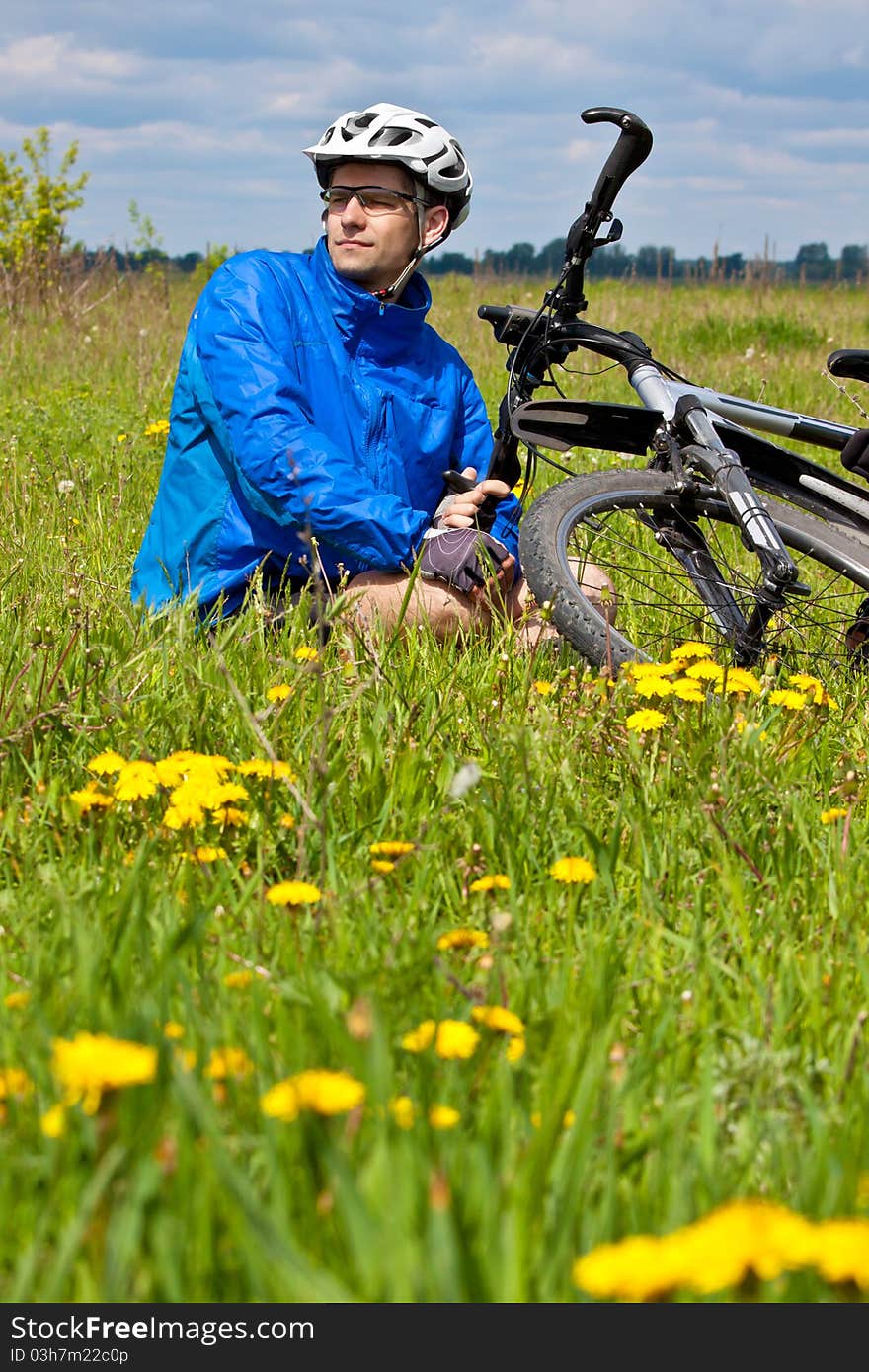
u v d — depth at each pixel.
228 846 2.18
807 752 2.79
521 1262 1.05
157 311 13.45
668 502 3.53
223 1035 1.46
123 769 2.12
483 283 17.08
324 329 3.62
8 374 9.73
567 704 2.91
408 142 3.50
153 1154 1.16
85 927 1.68
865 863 2.27
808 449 7.61
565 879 1.94
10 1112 1.30
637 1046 1.60
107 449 6.74
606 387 9.71
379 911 1.98
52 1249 1.16
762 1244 0.87
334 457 3.37
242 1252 1.09
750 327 12.77
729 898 2.08
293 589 3.62
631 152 3.55
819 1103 1.52
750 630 3.33
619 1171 1.28
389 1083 1.28
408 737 2.63
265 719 2.59
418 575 3.23
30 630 3.19
